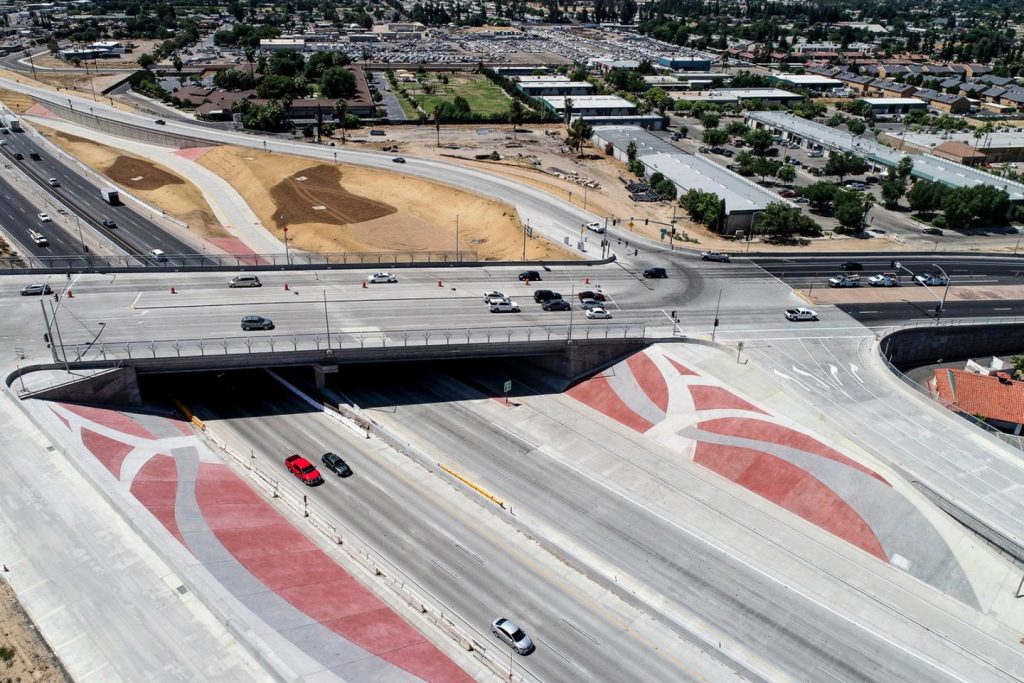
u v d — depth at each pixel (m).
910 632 69.00
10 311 108.00
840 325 118.06
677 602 71.56
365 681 57.25
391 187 190.00
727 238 161.25
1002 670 65.38
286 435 94.69
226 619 60.88
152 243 153.00
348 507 82.25
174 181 197.00
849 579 74.81
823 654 66.62
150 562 67.62
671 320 116.50
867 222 177.38
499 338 105.75
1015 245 164.12
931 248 159.25
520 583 73.31
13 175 189.62
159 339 101.31
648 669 64.50
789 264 142.88
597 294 121.12
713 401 98.75
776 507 84.31
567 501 84.75
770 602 71.94
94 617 61.72
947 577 74.31
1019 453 89.06
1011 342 123.88
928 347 120.88
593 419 100.62
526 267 135.00
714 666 65.19
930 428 93.69
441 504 83.69
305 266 128.75
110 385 93.56
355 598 68.31
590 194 185.38
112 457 81.12
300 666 57.25
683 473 89.88
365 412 100.25
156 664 57.97
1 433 83.31
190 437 92.44
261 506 80.19
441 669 61.25
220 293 117.88
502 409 102.50
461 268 133.25
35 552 67.81
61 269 122.19
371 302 117.00
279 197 185.38
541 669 63.66
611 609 70.81
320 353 99.00
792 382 101.69
